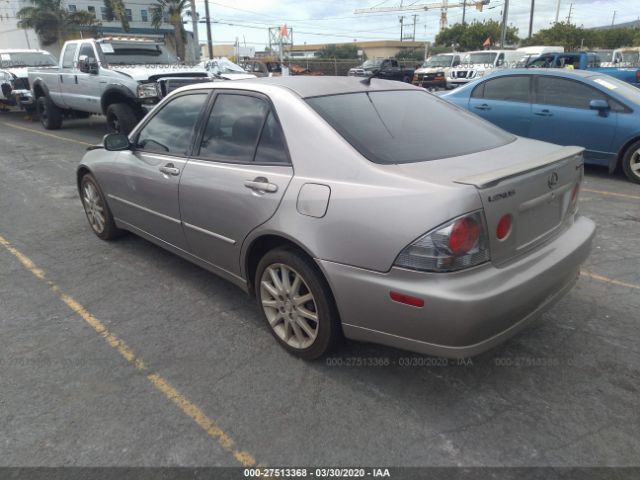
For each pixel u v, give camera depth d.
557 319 3.61
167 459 2.44
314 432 2.59
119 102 10.53
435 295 2.36
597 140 7.41
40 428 2.64
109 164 4.61
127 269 4.57
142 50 11.52
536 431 2.58
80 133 12.90
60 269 4.59
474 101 8.61
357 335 2.76
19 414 2.74
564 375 3.01
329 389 2.91
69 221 5.93
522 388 2.90
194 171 3.56
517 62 21.56
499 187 2.46
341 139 2.81
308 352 3.08
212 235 3.52
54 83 12.51
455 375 3.02
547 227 2.88
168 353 3.28
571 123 7.57
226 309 3.84
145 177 4.09
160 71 10.17
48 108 13.13
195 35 30.97
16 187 7.51
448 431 2.59
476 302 2.35
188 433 2.59
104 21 54.88
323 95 3.18
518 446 2.48
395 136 2.99
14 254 4.96
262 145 3.16
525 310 2.64
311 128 2.92
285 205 2.89
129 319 3.71
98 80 10.59
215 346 3.35
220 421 2.67
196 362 3.18
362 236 2.54
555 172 2.81
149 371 3.10
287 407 2.77
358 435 2.57
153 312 3.80
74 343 3.41
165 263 4.69
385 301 2.52
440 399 2.82
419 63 52.19
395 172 2.59
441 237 2.33
